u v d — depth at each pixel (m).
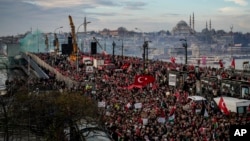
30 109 44.09
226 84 67.00
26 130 43.53
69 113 41.50
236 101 55.28
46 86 74.06
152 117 44.00
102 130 39.38
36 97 47.03
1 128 42.47
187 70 84.31
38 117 43.59
